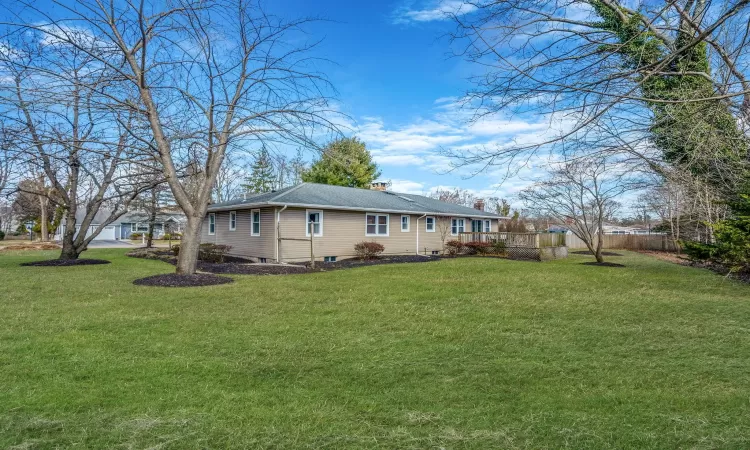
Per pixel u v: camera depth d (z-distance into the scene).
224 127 11.08
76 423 3.14
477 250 22.48
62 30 9.61
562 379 4.15
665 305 7.75
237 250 19.50
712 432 3.02
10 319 6.41
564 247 21.73
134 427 3.08
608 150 5.43
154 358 4.66
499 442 2.91
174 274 11.13
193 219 11.42
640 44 4.96
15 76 9.19
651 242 29.58
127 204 16.19
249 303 7.87
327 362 4.62
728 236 10.96
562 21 4.95
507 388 3.92
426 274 12.59
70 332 5.66
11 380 3.96
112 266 14.97
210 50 10.55
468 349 5.10
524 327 6.14
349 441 2.92
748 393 3.77
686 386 3.96
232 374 4.23
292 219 17.38
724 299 8.38
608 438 2.95
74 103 9.52
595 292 9.20
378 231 20.58
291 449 2.82
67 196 16.47
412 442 2.91
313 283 10.59
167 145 11.05
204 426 3.12
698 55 5.37
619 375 4.25
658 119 5.32
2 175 12.59
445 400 3.65
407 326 6.19
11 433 2.97
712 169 7.10
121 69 10.91
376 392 3.83
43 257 19.75
